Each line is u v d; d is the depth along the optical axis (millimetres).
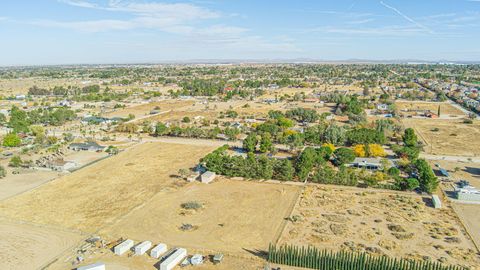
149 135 190875
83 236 87000
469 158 146625
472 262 74375
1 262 76500
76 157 150875
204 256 78250
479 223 91562
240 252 79375
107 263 76000
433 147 164125
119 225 92062
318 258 73062
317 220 93500
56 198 108750
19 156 147750
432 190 109812
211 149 161625
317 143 162000
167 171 132500
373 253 77812
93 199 107938
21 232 88875
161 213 98562
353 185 117000
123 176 127500
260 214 97438
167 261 73625
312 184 118875
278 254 75062
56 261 76750
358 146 144500
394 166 127750
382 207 101000
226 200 106688
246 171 124688
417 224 91062
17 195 110750
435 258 75875
